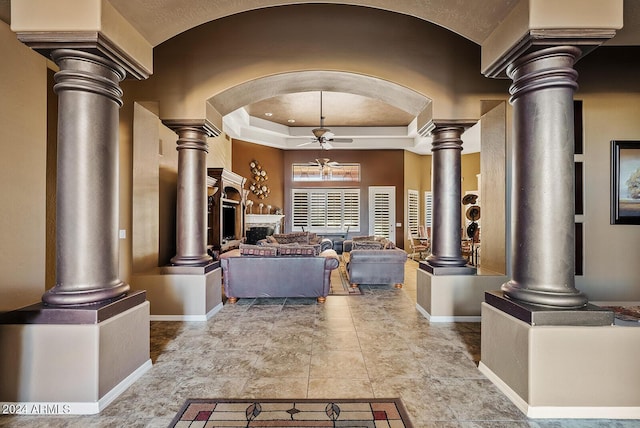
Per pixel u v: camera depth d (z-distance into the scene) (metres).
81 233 2.19
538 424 1.98
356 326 3.73
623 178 3.83
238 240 7.63
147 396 2.27
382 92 4.29
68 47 2.07
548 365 2.05
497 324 2.41
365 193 10.32
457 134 4.05
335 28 3.88
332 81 4.19
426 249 9.70
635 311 2.47
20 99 2.41
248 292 4.75
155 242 4.50
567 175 2.12
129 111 3.95
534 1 1.98
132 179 4.00
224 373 2.61
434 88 3.90
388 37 3.90
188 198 4.07
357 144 10.00
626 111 3.85
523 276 2.25
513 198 2.36
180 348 3.10
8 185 2.32
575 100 3.86
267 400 2.22
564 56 2.11
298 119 8.81
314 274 4.74
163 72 3.91
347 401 2.21
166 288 3.94
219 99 4.04
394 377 2.54
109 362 2.21
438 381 2.48
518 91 2.27
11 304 2.35
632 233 3.84
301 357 2.90
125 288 2.43
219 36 3.89
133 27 2.32
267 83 4.09
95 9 1.99
